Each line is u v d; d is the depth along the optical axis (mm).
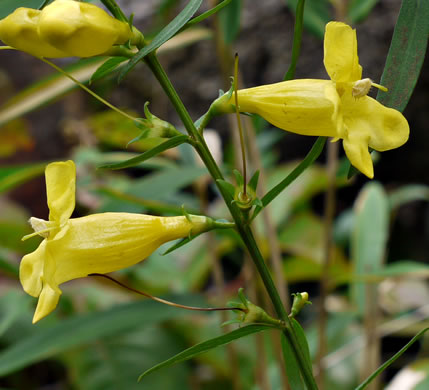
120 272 454
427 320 489
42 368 525
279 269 393
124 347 458
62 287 504
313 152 253
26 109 348
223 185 255
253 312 259
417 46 250
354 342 455
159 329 475
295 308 262
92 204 467
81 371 446
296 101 250
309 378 262
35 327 470
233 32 372
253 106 255
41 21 242
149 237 257
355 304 448
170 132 255
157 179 352
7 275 509
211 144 421
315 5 367
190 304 354
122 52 252
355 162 245
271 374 437
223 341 258
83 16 242
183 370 461
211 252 417
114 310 347
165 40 243
